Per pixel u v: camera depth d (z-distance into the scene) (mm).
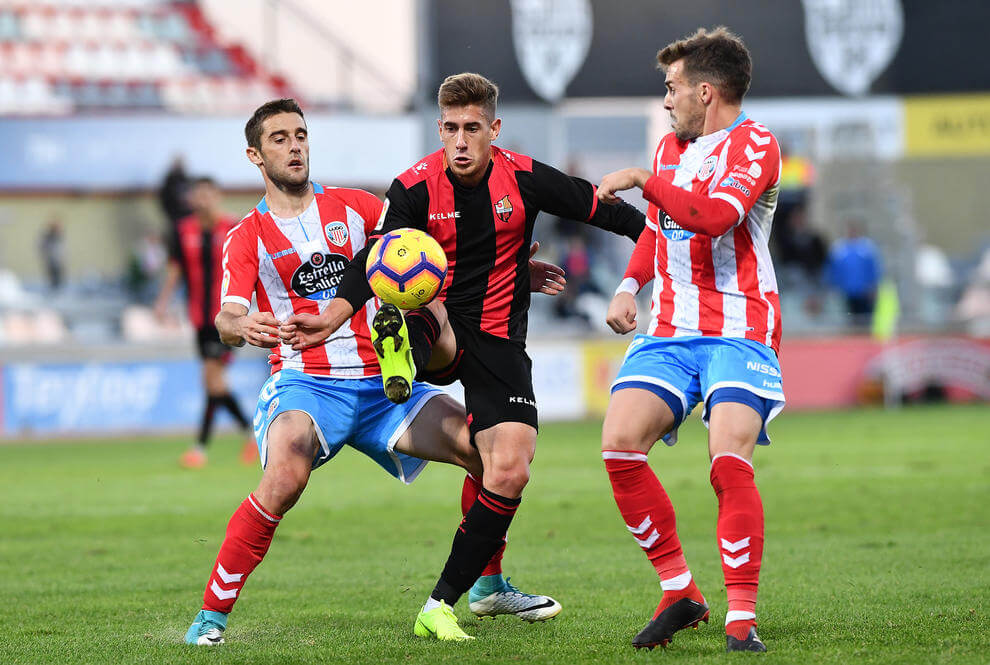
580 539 26438
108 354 62938
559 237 77375
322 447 17250
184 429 64062
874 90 79438
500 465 16531
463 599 20125
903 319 80188
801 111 79438
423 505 33344
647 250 17094
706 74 15844
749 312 15812
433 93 74000
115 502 34469
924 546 24344
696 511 30297
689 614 15430
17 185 69188
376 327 15625
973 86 79500
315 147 71500
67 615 18719
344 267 18094
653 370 15852
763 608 18016
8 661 15297
